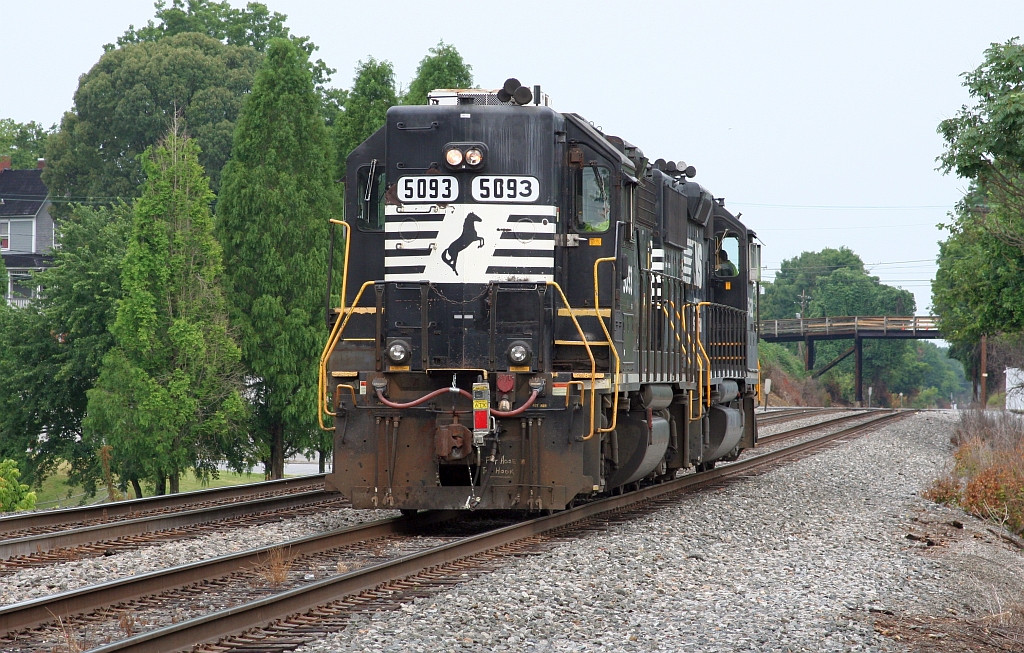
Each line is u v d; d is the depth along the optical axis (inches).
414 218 1370.6
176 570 984.3
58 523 1440.7
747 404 2508.6
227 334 3356.3
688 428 1889.8
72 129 6815.9
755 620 930.1
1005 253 2874.0
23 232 7519.7
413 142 1378.0
